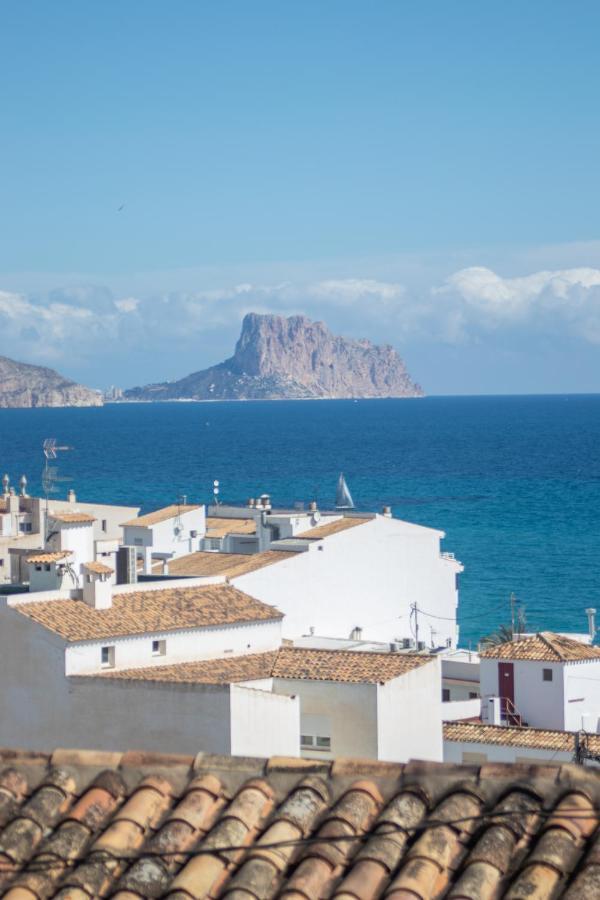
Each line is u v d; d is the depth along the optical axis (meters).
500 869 18.62
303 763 21.25
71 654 77.75
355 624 149.12
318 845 19.50
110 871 19.77
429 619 156.38
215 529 178.75
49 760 22.23
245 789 20.89
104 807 21.09
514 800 19.56
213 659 84.00
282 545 146.38
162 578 102.62
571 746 86.25
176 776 21.47
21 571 110.94
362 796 20.31
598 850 18.52
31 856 20.41
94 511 183.12
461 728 90.56
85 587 83.56
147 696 74.56
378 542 151.62
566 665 102.69
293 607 142.25
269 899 18.84
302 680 79.81
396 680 78.75
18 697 79.19
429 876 18.62
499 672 105.31
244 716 72.31
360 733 77.88
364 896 18.52
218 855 19.61
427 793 20.19
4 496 169.38
